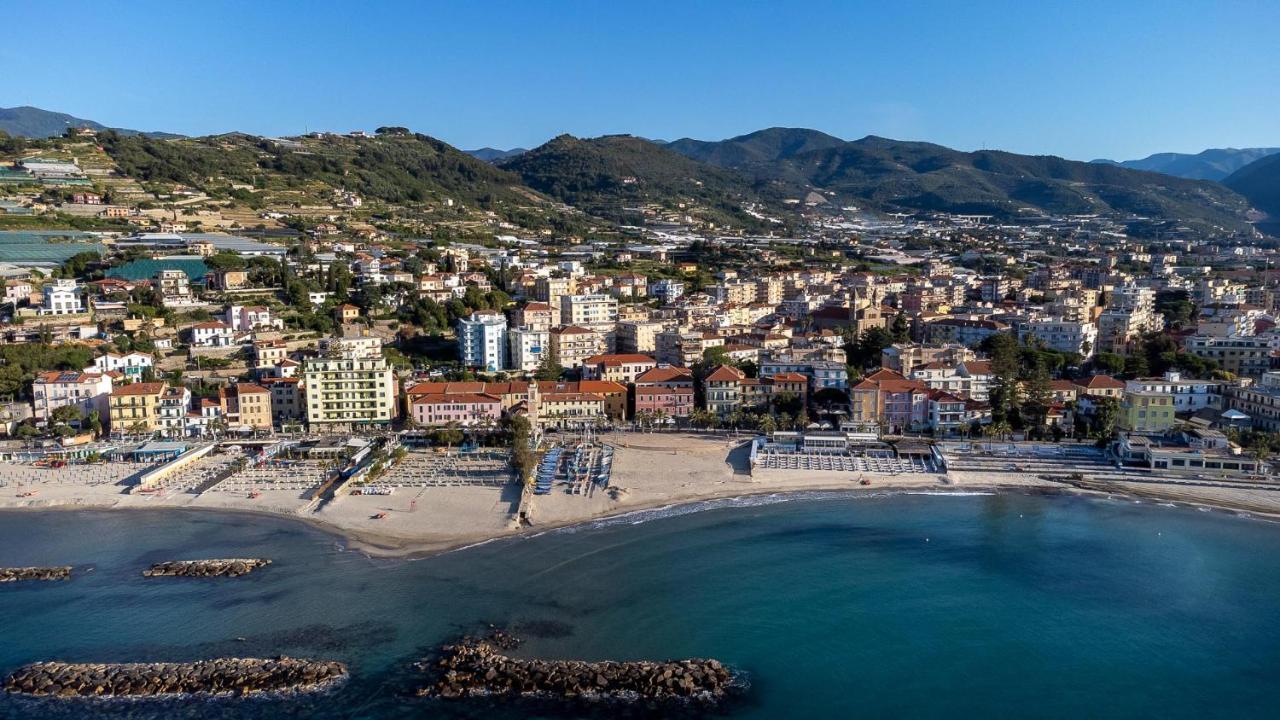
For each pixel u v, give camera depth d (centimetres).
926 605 15400
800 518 19538
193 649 13700
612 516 19525
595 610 14975
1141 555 17462
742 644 13988
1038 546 17962
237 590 15712
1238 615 15038
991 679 13162
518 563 16900
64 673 12862
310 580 16138
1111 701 12656
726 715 12188
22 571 16438
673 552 17512
